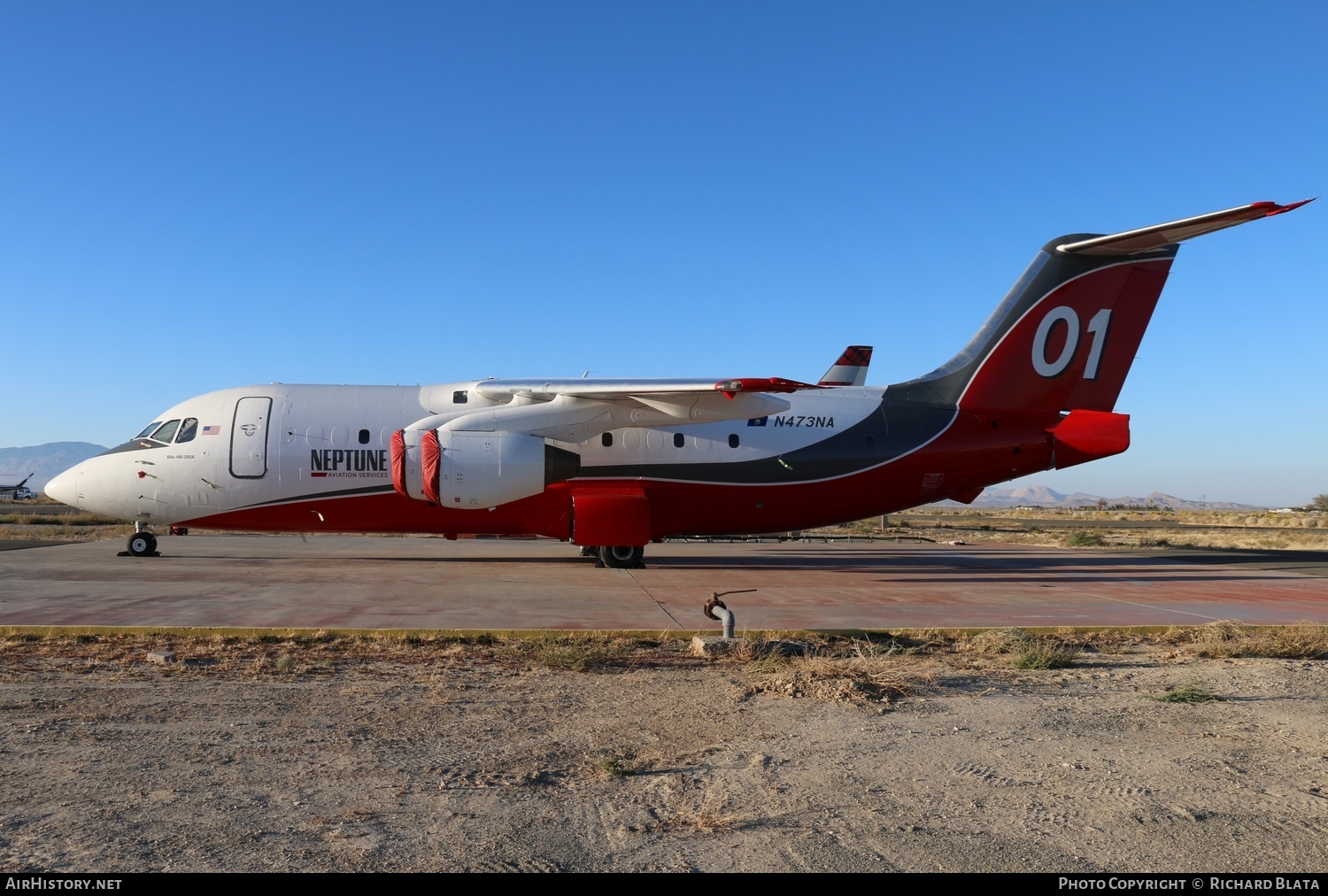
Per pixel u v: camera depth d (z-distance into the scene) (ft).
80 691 22.97
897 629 33.91
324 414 57.26
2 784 15.72
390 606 38.19
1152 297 60.08
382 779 16.39
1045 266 59.82
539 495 57.36
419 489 52.60
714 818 14.66
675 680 25.55
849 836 13.99
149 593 41.09
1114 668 28.53
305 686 24.16
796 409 59.52
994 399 60.29
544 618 35.65
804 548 84.33
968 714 21.97
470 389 57.93
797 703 22.85
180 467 56.39
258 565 56.08
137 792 15.47
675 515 59.00
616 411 54.70
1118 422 58.75
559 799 15.51
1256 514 274.57
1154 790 16.39
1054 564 66.23
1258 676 27.07
